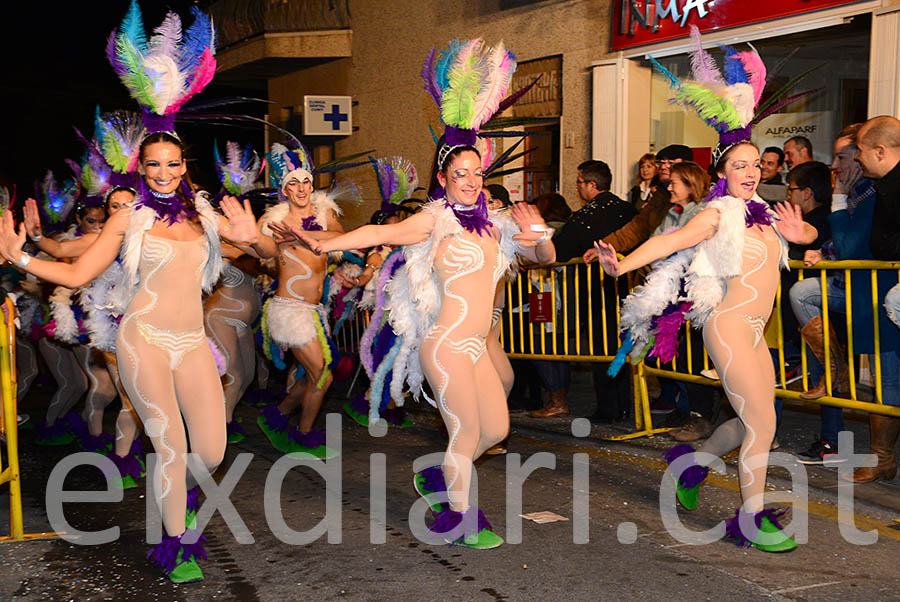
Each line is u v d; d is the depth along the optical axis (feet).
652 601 12.07
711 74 14.43
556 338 23.71
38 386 32.50
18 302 23.81
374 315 16.21
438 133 44.50
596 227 22.91
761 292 13.98
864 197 17.26
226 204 13.96
